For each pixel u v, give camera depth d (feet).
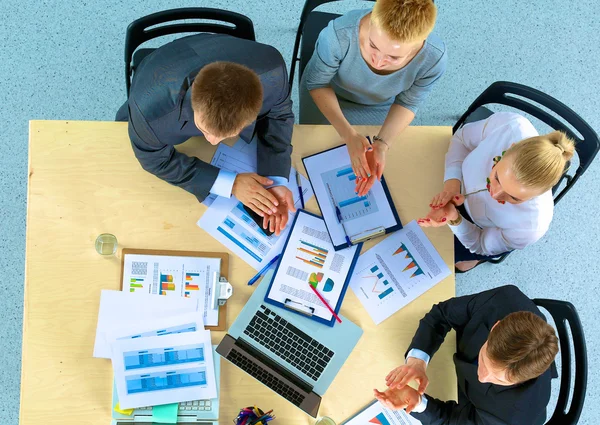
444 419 5.01
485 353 4.55
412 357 5.04
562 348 5.43
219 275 5.26
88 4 8.20
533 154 4.63
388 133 5.66
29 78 7.97
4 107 7.86
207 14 5.69
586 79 8.80
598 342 8.05
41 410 4.89
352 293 5.34
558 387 7.93
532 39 8.85
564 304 5.32
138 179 5.36
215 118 3.98
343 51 5.35
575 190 8.40
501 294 5.03
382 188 5.56
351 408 5.10
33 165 5.26
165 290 5.17
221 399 5.03
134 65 6.36
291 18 8.45
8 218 7.61
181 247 5.29
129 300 5.10
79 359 4.99
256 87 4.06
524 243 5.70
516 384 4.70
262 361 5.08
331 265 5.37
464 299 5.14
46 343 4.99
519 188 4.83
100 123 5.39
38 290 5.08
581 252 8.27
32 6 8.12
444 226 5.55
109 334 5.01
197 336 5.07
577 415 5.11
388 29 4.28
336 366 5.16
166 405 4.95
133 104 4.58
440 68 5.35
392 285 5.38
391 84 5.66
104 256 5.20
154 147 4.86
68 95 7.99
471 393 5.01
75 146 5.34
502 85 5.98
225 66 4.04
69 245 5.19
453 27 8.76
